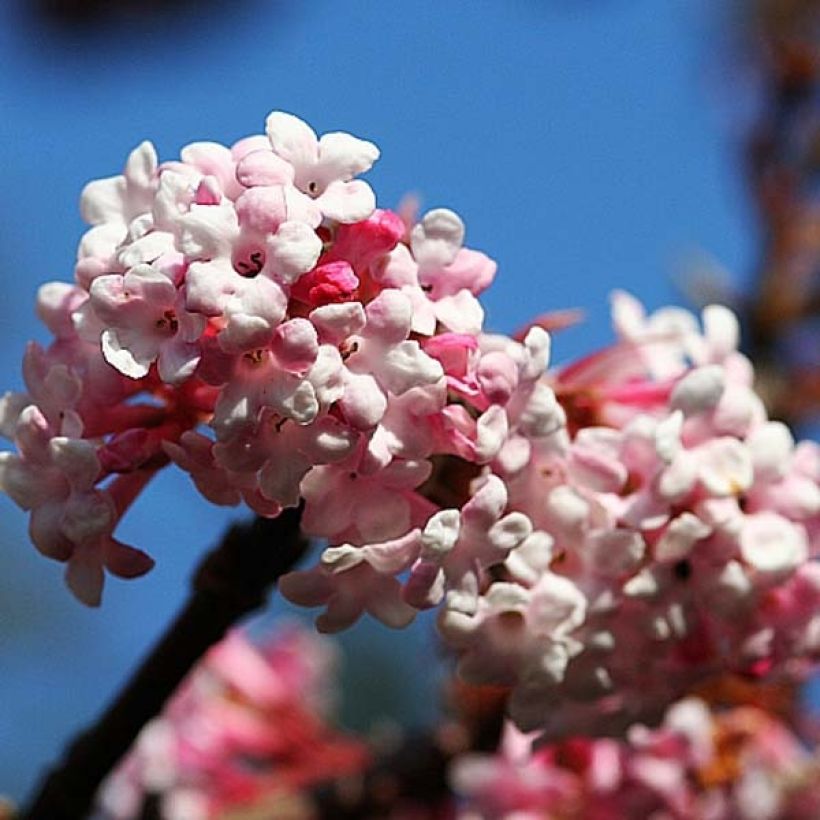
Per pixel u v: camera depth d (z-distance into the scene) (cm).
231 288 47
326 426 47
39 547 48
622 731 51
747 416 50
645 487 50
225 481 48
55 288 49
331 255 48
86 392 48
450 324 48
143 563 49
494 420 48
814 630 51
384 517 48
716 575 50
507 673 49
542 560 49
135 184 48
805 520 51
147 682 51
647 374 51
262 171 47
